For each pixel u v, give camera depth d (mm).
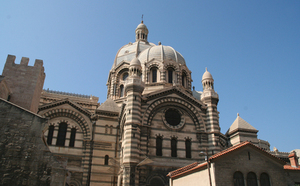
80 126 48188
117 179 45438
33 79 36625
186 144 42438
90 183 44219
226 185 27281
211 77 47531
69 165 44875
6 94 33469
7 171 23328
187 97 44844
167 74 55406
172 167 39531
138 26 76250
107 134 48594
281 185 28953
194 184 30828
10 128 24562
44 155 24344
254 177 28625
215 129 42906
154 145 40719
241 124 49562
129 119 39500
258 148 29656
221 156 28125
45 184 23484
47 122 25703
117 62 64500
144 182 37312
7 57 36375
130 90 41469
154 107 42844
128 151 37438
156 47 58875
